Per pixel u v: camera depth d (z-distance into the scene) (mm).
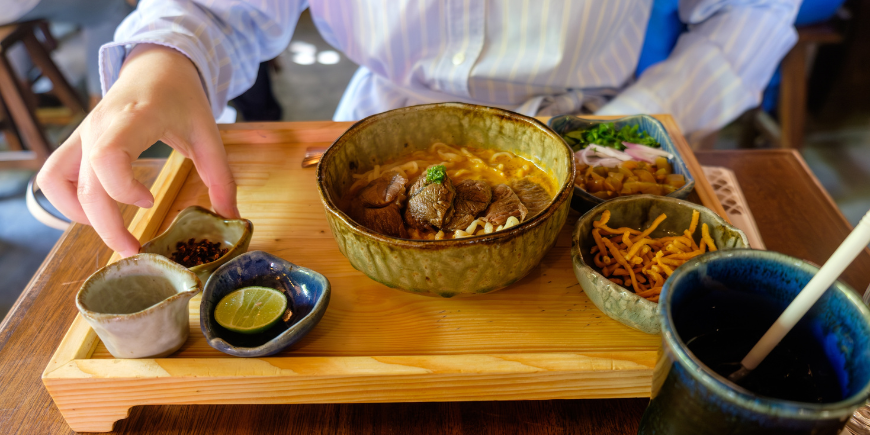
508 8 2162
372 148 1537
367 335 1260
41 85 4641
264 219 1606
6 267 3441
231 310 1224
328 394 1170
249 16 2246
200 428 1189
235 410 1224
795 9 2527
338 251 1495
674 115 2404
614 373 1134
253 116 4004
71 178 1381
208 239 1493
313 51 5684
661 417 868
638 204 1402
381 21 2260
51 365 1146
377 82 2543
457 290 1205
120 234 1319
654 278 1259
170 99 1417
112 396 1152
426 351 1224
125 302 1224
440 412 1216
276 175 1773
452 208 1423
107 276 1181
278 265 1311
